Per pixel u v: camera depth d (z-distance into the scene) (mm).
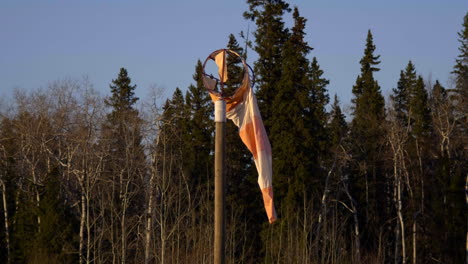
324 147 51594
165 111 44625
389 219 54375
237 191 53250
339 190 52375
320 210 49000
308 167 48281
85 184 47094
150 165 45500
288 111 49438
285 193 49000
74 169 44406
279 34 53938
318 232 46688
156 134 44406
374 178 54812
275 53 53562
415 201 53781
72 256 46031
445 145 55000
